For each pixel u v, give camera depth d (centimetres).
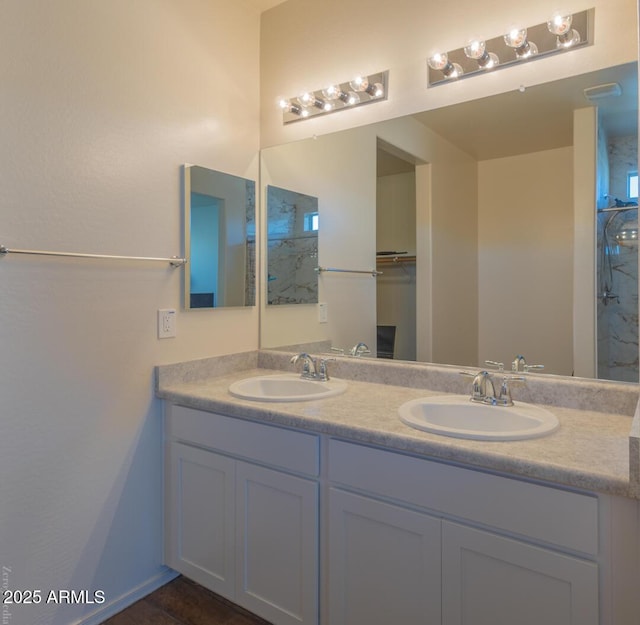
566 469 106
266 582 164
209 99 214
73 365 167
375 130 205
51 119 159
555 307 165
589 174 158
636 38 150
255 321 238
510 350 174
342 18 213
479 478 119
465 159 182
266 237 239
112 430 179
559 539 109
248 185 233
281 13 233
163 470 197
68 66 163
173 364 198
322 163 220
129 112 182
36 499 157
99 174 173
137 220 185
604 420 145
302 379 204
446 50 185
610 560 104
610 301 155
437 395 178
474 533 120
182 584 199
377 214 205
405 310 199
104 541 177
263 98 239
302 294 228
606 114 155
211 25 215
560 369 164
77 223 166
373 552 138
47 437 160
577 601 108
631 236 151
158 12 193
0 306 148
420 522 129
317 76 221
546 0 164
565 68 161
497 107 175
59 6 161
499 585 118
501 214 175
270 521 162
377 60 203
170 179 198
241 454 169
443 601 126
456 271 185
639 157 135
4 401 149
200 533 184
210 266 215
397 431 134
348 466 143
